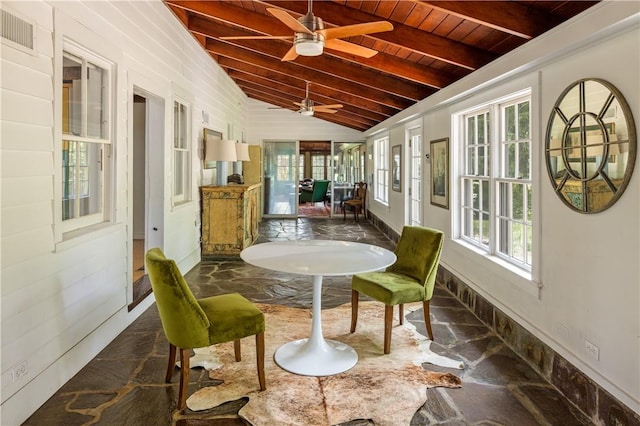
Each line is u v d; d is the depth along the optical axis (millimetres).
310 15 2924
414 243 3486
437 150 5230
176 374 2736
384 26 2832
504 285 3404
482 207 4191
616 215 2158
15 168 2127
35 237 2293
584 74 2402
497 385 2660
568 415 2352
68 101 2764
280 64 6359
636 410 2021
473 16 2781
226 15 4457
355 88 6516
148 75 3965
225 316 2484
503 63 3139
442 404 2426
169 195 4719
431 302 4336
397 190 7582
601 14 2076
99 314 3041
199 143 5945
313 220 10922
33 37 2244
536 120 2930
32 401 2266
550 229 2771
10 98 2082
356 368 2859
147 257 2418
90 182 3123
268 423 2219
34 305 2285
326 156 17641
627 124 2047
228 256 6160
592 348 2338
